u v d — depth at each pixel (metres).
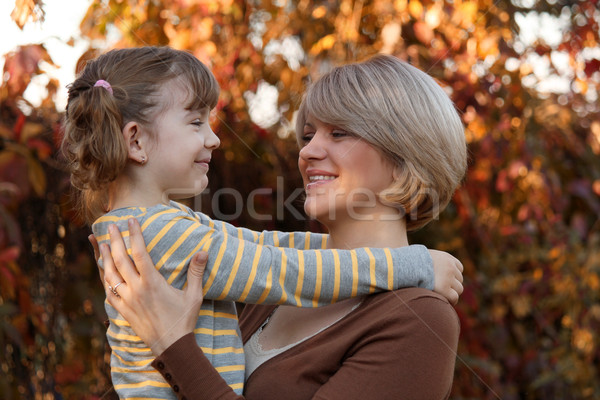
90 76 1.29
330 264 1.15
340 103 1.23
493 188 2.93
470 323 2.77
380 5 2.52
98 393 2.52
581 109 3.09
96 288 2.54
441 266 1.21
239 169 2.68
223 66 2.56
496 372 2.83
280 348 1.23
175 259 1.17
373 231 1.27
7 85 2.21
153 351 1.12
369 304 1.17
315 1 2.71
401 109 1.22
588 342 2.90
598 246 2.97
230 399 1.07
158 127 1.26
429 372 1.08
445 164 1.26
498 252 2.93
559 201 2.89
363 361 1.10
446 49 2.57
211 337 1.19
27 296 2.33
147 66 1.27
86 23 2.40
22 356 2.45
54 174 2.43
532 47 2.82
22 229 2.45
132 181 1.26
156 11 2.47
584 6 2.82
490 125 2.67
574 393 2.99
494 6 2.62
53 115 2.37
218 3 2.48
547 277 2.93
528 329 3.16
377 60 1.29
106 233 1.23
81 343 2.52
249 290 1.14
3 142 2.27
